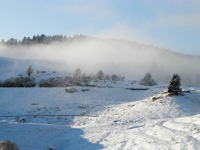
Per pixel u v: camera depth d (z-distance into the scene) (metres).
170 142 10.98
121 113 26.92
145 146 10.91
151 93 54.22
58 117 27.30
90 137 14.27
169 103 29.03
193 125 14.27
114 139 13.26
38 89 50.53
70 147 12.38
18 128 14.52
